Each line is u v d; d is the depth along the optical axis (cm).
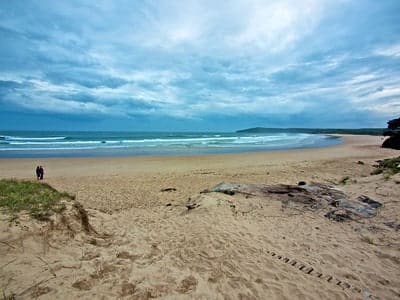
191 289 312
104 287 288
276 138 5544
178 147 3009
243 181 1137
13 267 276
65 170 1446
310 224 568
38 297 248
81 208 459
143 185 1076
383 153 2355
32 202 392
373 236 498
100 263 335
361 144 3625
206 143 3719
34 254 307
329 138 5609
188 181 1157
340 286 340
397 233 505
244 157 2047
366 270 380
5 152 2278
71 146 2953
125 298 277
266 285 335
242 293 316
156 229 546
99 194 920
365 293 327
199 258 399
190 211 668
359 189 809
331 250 441
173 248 437
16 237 310
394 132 3034
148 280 318
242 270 369
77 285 279
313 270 376
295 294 320
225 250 429
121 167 1565
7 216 336
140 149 2731
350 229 537
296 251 436
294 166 1564
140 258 378
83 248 365
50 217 371
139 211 721
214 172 1379
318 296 318
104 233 493
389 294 327
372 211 625
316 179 1162
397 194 714
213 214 615
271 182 1111
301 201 729
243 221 576
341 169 1441
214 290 317
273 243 465
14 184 469
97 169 1488
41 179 1159
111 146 3034
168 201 859
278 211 657
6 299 240
